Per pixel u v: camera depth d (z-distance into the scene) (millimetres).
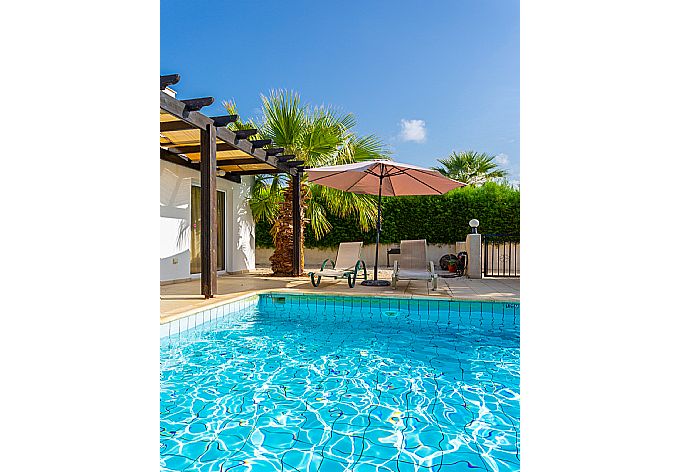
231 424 3012
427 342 5281
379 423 3023
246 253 12852
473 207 14219
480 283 9156
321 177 8844
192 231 10523
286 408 3291
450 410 3240
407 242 9445
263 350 4922
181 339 5398
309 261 15719
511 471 2396
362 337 5543
